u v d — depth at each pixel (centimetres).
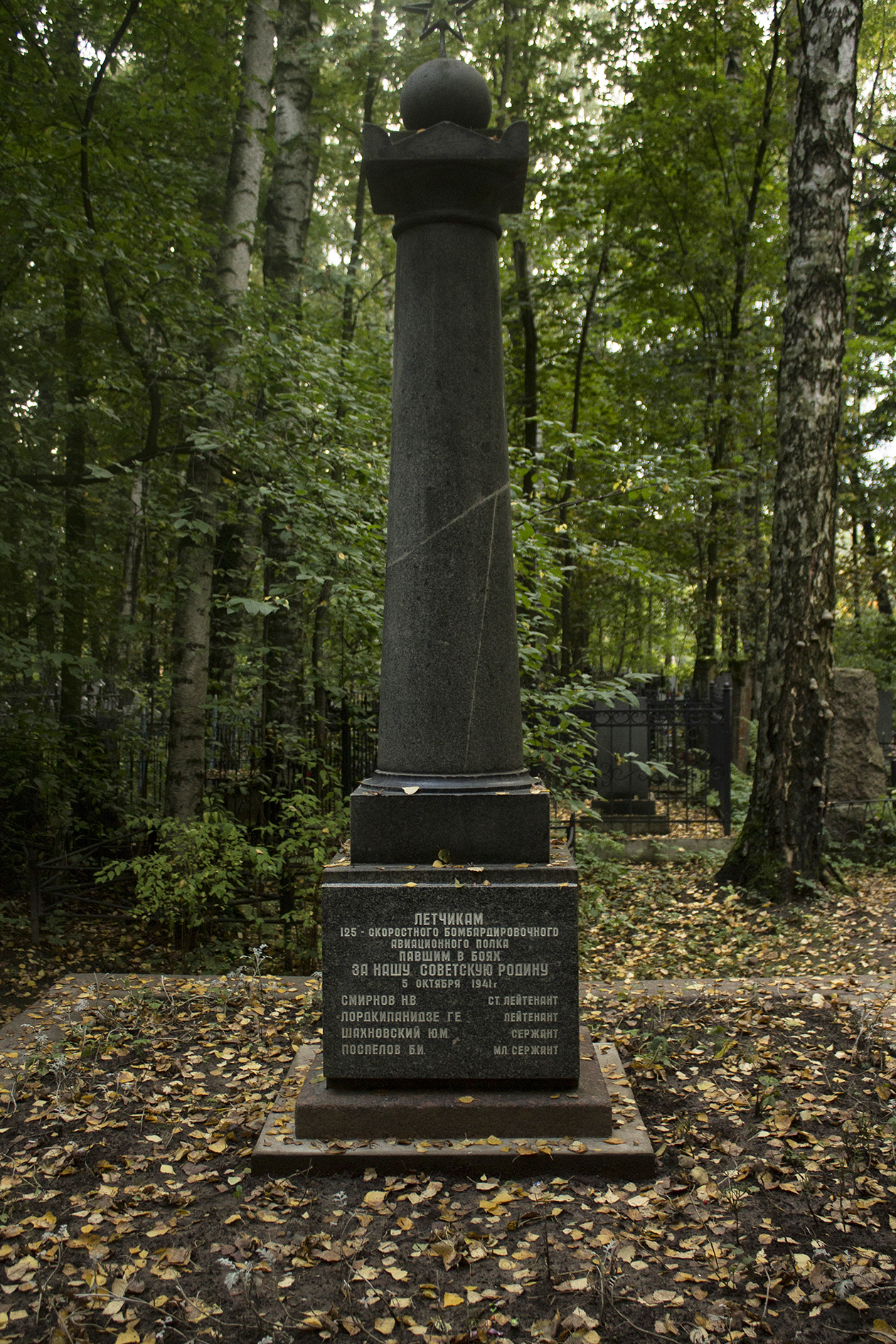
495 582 400
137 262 801
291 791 870
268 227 1121
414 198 404
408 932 371
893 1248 312
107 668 1098
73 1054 484
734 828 1238
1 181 751
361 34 1209
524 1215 331
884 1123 389
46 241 759
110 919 913
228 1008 561
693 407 1673
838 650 2372
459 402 397
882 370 2148
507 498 411
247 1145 389
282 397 762
